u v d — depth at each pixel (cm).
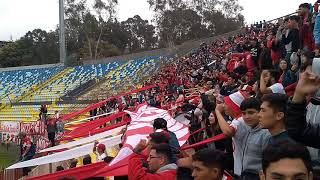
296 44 990
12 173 1541
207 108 855
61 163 1550
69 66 5291
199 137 945
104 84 4356
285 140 249
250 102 497
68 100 4084
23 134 1952
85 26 7131
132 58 5269
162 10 7419
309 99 329
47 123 2402
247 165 495
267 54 1086
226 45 3894
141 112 1311
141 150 561
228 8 8050
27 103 4338
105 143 1151
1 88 5091
